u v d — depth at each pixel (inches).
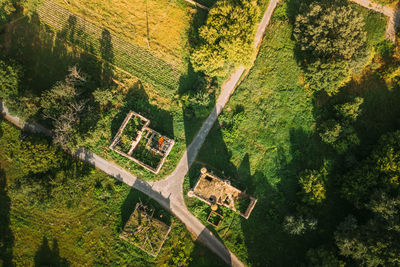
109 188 1939.0
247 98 2005.4
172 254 1892.2
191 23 2028.8
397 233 1524.4
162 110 1991.9
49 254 1883.6
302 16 1814.7
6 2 1950.1
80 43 1990.7
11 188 1860.2
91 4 2021.4
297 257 1877.5
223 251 1916.8
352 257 1610.5
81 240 1898.4
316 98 1996.8
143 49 2022.6
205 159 1969.7
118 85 1985.7
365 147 1902.1
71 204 1916.8
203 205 1930.4
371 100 1980.8
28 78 1962.4
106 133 1945.1
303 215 1843.0
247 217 1866.4
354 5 2038.6
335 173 1918.1
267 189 1946.4
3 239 1863.9
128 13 2034.9
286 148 1977.1
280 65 2018.9
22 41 1980.8
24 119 1820.9
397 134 1706.4
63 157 1915.6
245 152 1968.5
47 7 1993.1
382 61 1999.3
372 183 1689.2
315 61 1812.3
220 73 1856.5
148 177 1947.6
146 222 1856.5
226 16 1707.7
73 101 1841.8
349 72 1777.8
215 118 2000.5
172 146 1957.4
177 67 2020.2
